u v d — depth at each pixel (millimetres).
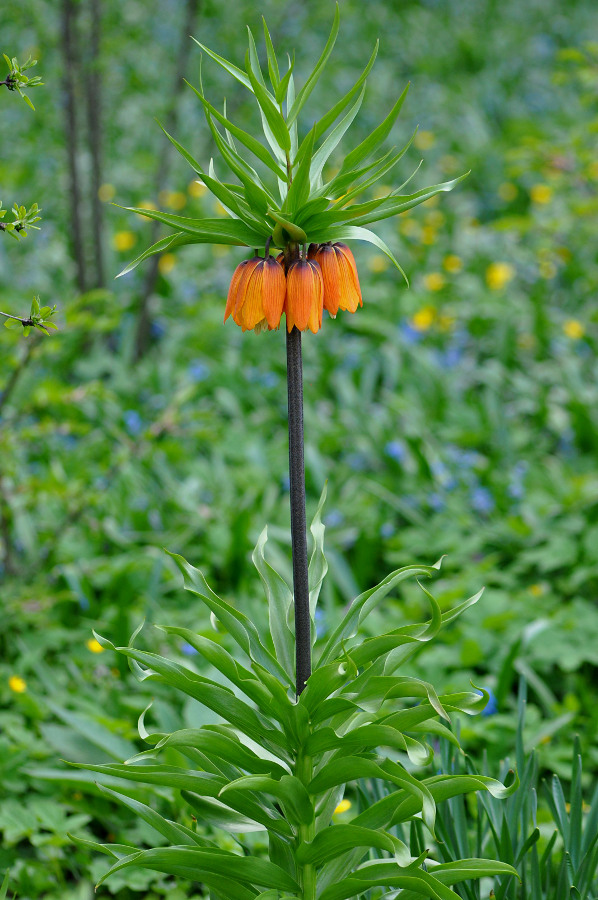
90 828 3045
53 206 8039
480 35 14156
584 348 6527
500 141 10016
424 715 1902
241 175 1749
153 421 5633
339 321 7016
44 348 3684
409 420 5566
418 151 10352
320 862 1938
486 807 2355
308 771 1977
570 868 2188
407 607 4051
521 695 2574
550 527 4691
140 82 9109
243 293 1787
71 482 4312
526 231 7438
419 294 7273
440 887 1840
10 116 9305
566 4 15484
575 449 5562
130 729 3148
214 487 5102
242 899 1977
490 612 3973
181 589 4309
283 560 4375
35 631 3926
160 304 7262
